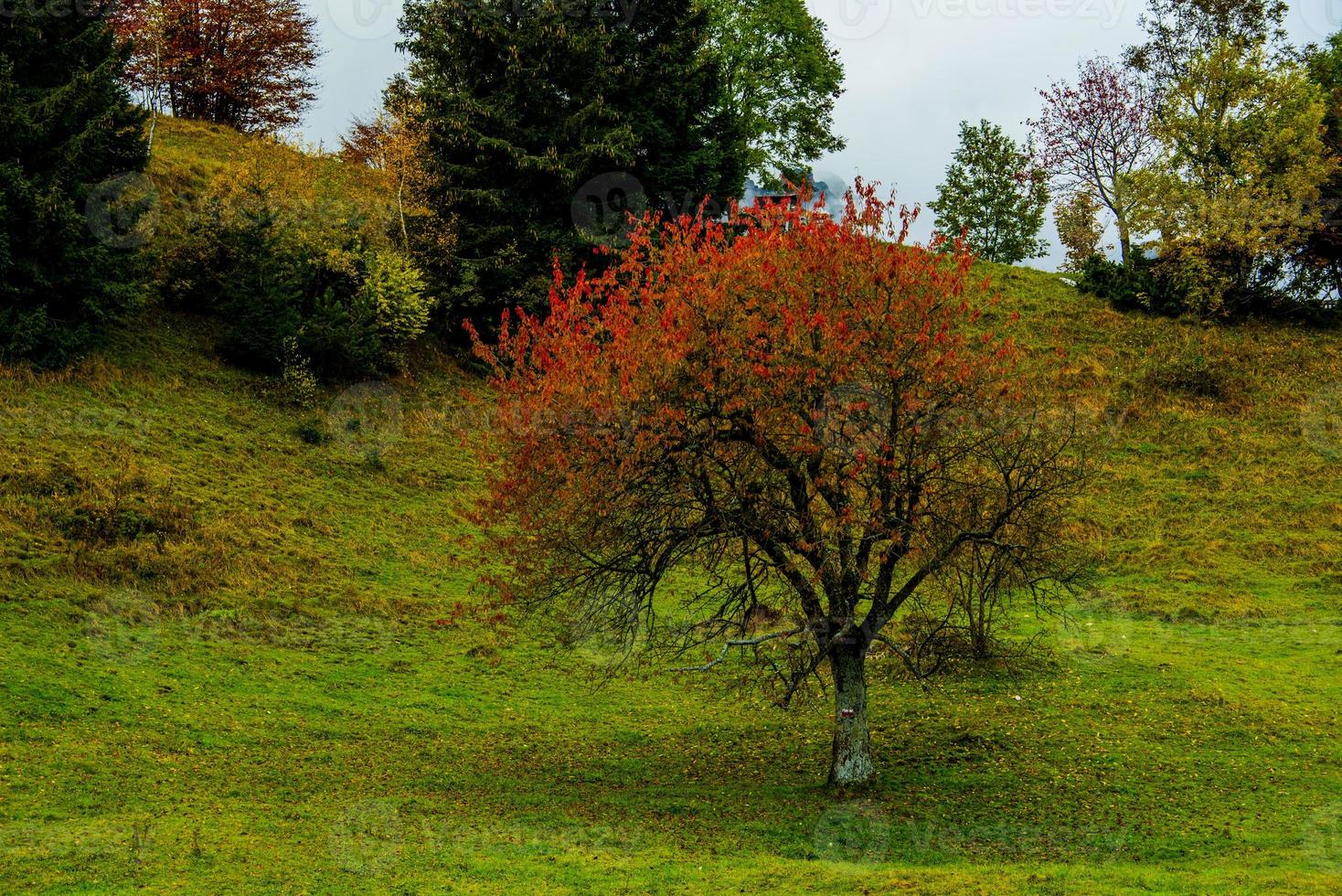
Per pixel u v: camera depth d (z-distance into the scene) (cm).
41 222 3534
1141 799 2136
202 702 2461
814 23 6406
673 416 1948
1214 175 6244
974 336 2183
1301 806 2075
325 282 4694
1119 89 6228
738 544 2261
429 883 1655
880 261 2056
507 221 5116
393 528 3681
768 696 2558
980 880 1652
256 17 6469
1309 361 5619
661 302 2188
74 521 2988
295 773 2188
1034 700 2727
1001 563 2172
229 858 1714
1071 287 6638
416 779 2219
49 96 3794
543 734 2561
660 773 2320
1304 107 6166
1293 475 4550
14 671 2344
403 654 2955
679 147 5475
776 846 1883
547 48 5162
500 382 2275
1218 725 2533
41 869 1608
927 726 2575
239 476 3603
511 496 2122
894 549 2073
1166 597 3562
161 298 4328
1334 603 3481
